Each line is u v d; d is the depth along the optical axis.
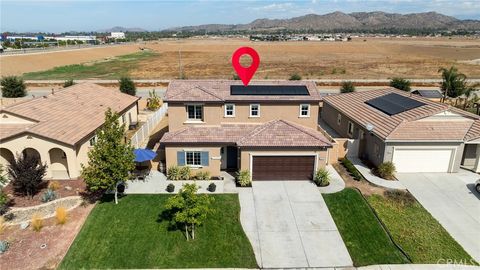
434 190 24.84
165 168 27.30
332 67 99.38
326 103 39.62
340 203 23.06
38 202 22.72
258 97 27.30
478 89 60.78
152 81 70.88
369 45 198.38
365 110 32.47
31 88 64.94
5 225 20.16
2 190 23.09
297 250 18.67
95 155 21.25
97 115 31.55
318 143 25.03
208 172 26.33
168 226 20.44
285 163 25.77
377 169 27.17
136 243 18.95
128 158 22.23
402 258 18.11
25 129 24.84
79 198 23.27
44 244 18.66
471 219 21.48
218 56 136.25
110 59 127.62
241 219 21.22
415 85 67.25
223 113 27.55
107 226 20.31
